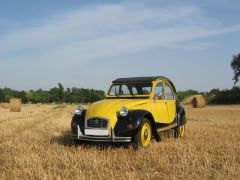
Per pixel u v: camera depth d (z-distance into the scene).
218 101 88.62
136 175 8.31
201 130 16.95
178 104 14.87
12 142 13.22
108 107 11.67
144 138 11.70
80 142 12.23
